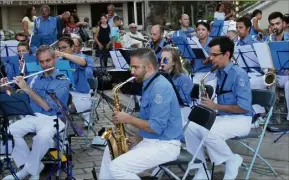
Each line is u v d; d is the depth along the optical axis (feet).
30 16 35.70
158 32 20.52
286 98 18.48
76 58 18.26
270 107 13.75
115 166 11.34
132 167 11.34
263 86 18.69
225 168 14.17
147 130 11.45
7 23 66.28
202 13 57.47
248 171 13.79
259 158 15.58
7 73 20.20
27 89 14.40
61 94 14.98
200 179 13.14
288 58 17.40
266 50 17.74
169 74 15.61
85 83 19.15
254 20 30.42
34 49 23.30
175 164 11.92
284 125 18.07
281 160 16.05
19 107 13.07
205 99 13.76
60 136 14.70
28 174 14.64
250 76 19.43
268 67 17.92
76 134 14.79
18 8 66.08
